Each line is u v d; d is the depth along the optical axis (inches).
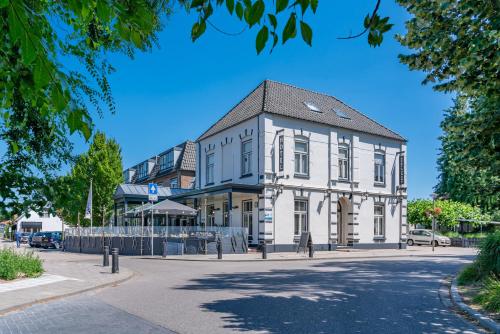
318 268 650.2
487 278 425.4
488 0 274.4
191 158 1637.6
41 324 301.3
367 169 1155.9
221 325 290.5
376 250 1111.0
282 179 998.4
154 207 940.6
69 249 1267.2
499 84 299.0
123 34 93.2
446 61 332.2
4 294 409.4
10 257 550.9
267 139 986.1
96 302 382.9
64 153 159.6
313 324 293.0
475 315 311.4
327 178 1075.9
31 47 78.4
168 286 470.9
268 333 270.5
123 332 276.2
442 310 343.3
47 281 501.7
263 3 89.0
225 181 1120.8
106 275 559.5
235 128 1090.7
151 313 331.3
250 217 1032.8
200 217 1224.8
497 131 319.3
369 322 300.4
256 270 622.8
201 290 438.0
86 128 97.2
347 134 1123.3
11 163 146.0
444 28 311.4
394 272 597.0
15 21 76.0
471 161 380.2
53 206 149.3
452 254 1011.9
